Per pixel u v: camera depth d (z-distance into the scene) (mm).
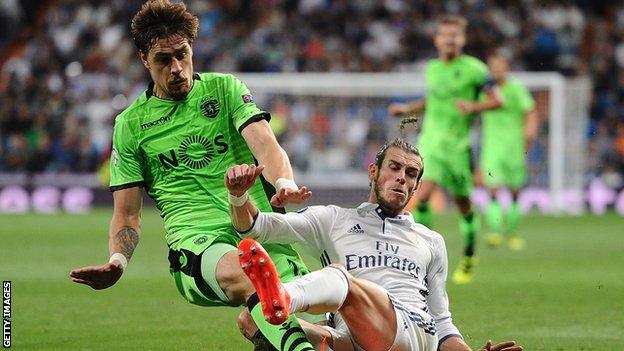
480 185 61812
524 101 44188
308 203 63469
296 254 15438
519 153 43688
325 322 14953
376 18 74500
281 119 64188
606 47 72250
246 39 73500
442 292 14906
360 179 63406
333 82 64062
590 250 39781
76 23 75875
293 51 73000
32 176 66562
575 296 25984
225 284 14109
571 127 63062
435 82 32562
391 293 14211
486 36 71188
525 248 41156
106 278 14578
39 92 70125
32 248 39375
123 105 69375
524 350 18266
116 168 15812
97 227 50344
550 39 71750
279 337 13320
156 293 26312
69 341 18906
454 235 46406
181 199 15453
